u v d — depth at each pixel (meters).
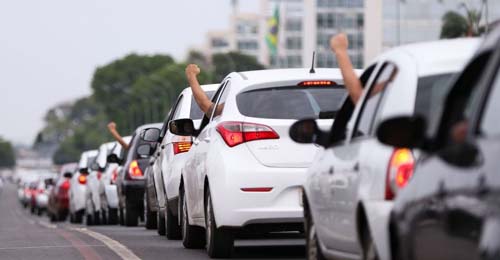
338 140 17.56
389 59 15.93
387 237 14.04
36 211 133.88
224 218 23.59
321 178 17.50
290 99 23.86
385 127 12.30
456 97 12.03
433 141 12.34
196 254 26.88
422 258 12.36
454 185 11.40
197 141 26.95
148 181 42.16
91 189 59.97
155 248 29.31
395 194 14.32
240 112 23.91
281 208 23.31
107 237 35.78
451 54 15.08
